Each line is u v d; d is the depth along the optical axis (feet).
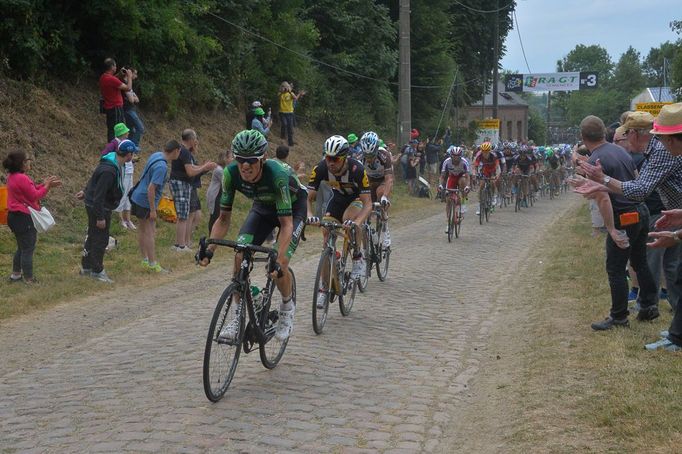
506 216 58.13
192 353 19.33
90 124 45.73
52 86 45.39
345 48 90.02
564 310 22.99
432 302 26.07
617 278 19.49
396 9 103.91
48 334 21.56
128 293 27.25
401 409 15.21
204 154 54.03
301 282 29.68
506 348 19.90
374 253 28.09
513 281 29.91
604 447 12.25
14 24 40.98
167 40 49.88
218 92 59.62
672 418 12.98
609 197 19.11
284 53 71.20
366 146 28.55
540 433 13.24
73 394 16.20
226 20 61.26
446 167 43.21
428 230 48.29
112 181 27.94
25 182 26.40
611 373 15.89
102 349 19.95
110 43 47.78
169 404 15.33
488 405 15.43
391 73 94.79
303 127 78.07
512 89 198.49
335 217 23.85
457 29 125.49
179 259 33.30
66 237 34.32
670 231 16.57
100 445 13.21
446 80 110.63
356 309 24.82
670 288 20.02
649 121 20.33
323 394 16.06
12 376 17.67
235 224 43.19
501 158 56.29
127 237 36.22
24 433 13.94
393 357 19.11
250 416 14.65
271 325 17.60
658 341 17.87
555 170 85.56
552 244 39.83
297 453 12.91
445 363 18.61
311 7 82.28
